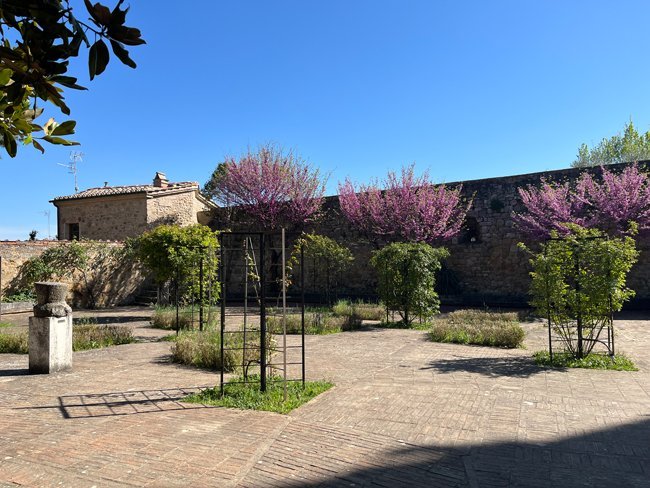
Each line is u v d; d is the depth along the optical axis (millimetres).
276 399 5129
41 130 1669
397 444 3832
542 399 5195
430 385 5914
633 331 11406
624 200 15117
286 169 22609
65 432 4129
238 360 6980
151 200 21609
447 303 18750
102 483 3119
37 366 6805
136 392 5625
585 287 7285
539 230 16828
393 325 12781
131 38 1406
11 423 4406
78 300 18391
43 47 1385
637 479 3168
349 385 5938
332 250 18094
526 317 13992
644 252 16500
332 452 3664
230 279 22766
